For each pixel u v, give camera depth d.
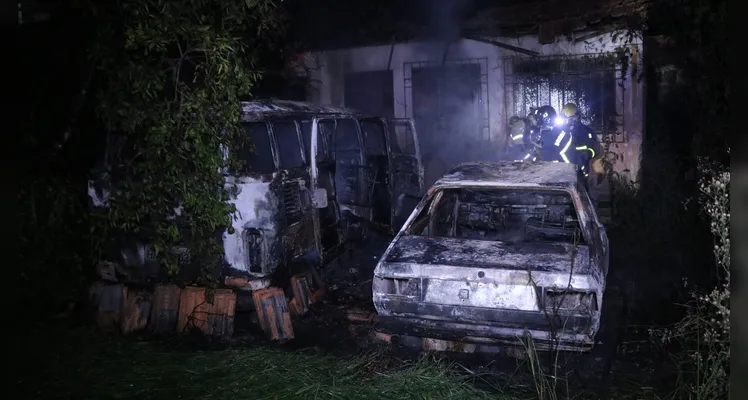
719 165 4.89
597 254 4.77
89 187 5.68
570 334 4.38
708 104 5.73
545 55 10.49
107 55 5.22
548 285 4.39
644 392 4.29
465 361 4.95
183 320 5.39
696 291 4.91
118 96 5.20
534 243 5.02
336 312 5.97
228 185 5.41
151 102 5.28
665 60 9.02
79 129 6.34
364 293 6.51
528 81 10.72
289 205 5.73
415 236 5.23
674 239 6.64
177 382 4.20
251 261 5.43
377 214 7.71
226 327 5.31
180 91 5.29
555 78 10.51
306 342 5.32
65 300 5.73
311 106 6.91
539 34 9.97
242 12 5.40
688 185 7.11
